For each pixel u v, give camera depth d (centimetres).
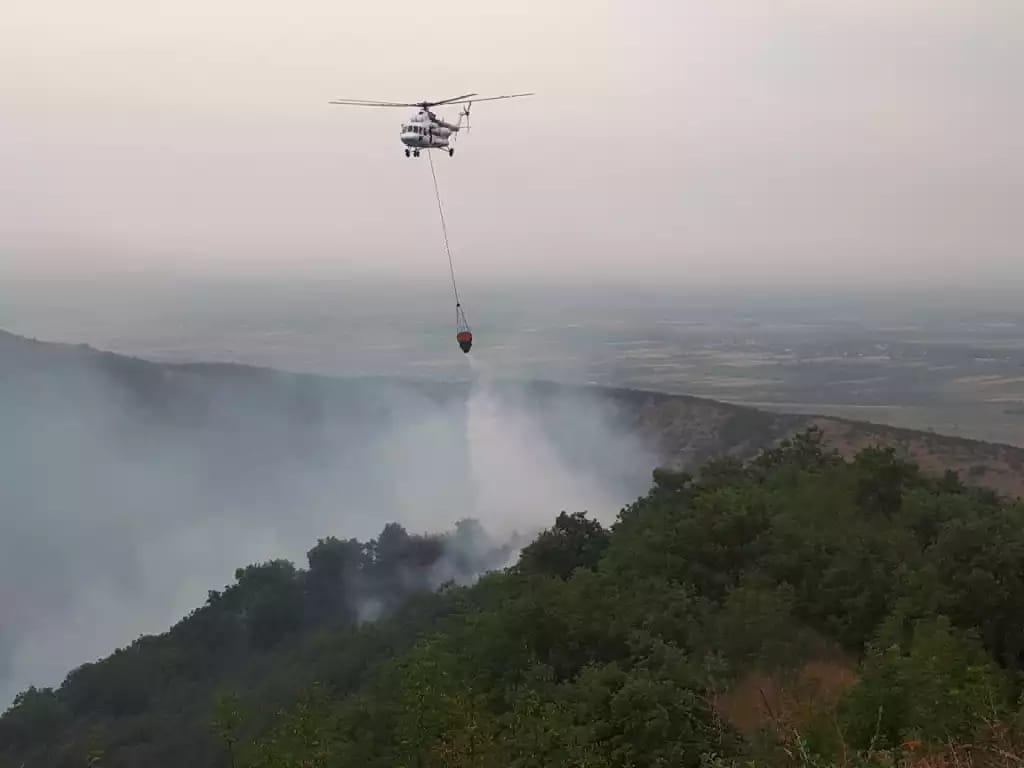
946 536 2686
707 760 1556
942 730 1440
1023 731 1337
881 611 2698
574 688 2166
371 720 2453
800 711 1778
